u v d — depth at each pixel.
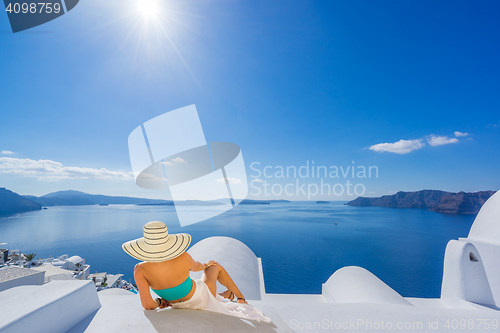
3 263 40.41
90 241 112.62
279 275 72.19
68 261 47.06
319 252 96.50
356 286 5.27
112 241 112.62
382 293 4.86
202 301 2.06
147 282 1.96
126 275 70.00
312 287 61.72
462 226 146.00
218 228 137.12
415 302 5.14
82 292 2.05
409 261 82.75
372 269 74.25
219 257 6.48
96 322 1.86
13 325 1.42
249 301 2.91
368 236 120.69
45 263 44.28
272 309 2.58
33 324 1.54
